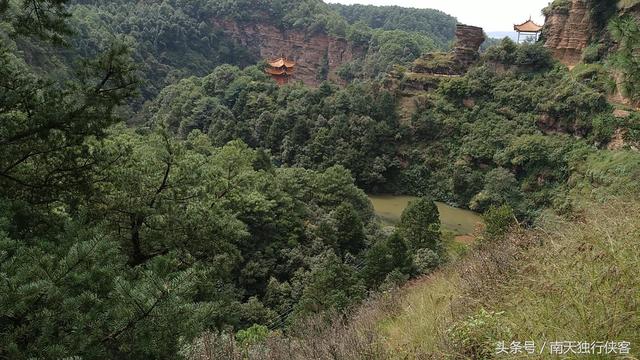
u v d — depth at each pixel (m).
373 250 30.58
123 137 22.66
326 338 7.94
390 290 14.17
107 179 10.27
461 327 6.39
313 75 142.88
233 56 147.75
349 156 70.69
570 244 6.68
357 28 141.88
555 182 57.78
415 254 34.19
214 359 8.09
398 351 7.04
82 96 8.65
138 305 5.69
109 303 5.72
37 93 8.54
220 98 92.56
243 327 25.56
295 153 74.44
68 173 8.98
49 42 8.88
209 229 14.12
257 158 48.59
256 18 150.88
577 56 65.69
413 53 122.25
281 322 26.64
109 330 5.69
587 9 64.25
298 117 76.75
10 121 7.89
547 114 62.34
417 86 78.69
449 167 69.56
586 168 53.28
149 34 123.81
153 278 5.93
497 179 61.03
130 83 9.09
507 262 8.58
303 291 28.42
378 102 76.81
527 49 68.75
